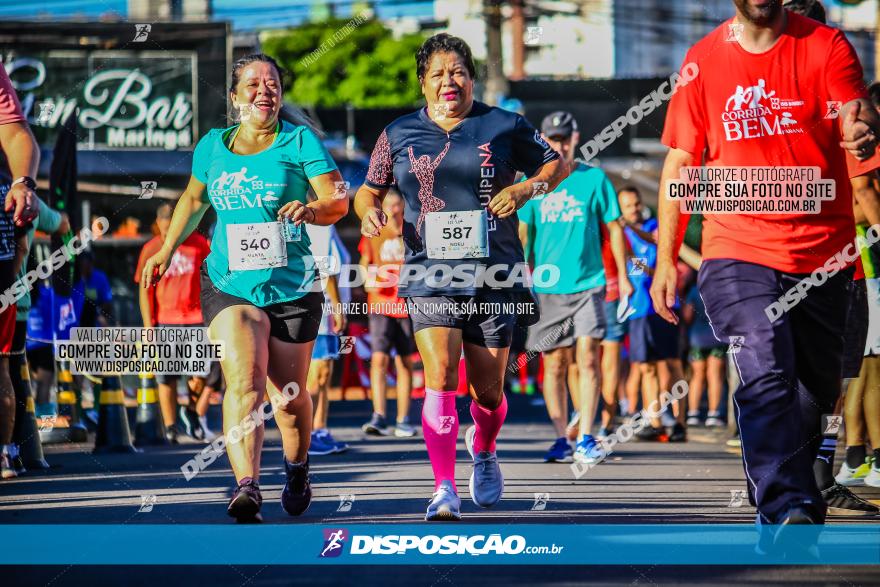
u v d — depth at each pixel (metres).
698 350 18.41
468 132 8.55
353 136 29.69
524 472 12.00
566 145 12.88
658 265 7.65
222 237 8.50
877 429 11.05
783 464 7.19
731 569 6.96
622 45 47.25
